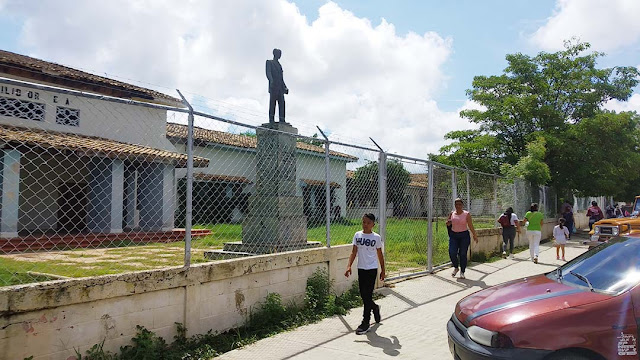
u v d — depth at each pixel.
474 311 4.12
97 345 4.20
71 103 14.69
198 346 5.01
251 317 5.85
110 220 13.93
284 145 8.55
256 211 8.45
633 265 4.15
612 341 3.49
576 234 24.73
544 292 4.13
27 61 14.78
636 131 26.33
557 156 24.50
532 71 25.88
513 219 13.84
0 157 11.94
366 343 5.40
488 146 24.16
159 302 4.76
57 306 3.92
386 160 9.15
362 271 5.95
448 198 11.98
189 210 5.14
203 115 5.33
